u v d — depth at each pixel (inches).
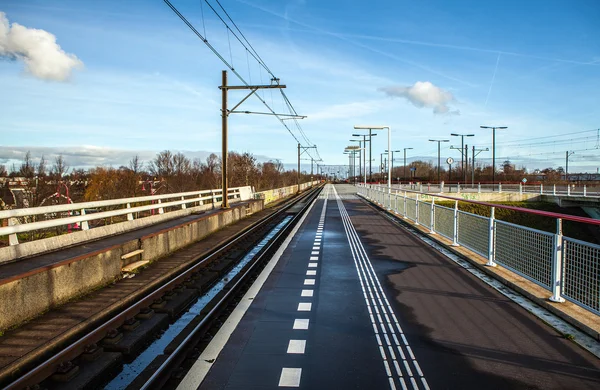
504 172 3120.1
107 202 445.1
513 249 311.6
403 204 815.1
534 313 236.8
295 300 278.8
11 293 231.3
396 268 369.7
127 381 191.9
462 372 170.1
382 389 157.9
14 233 307.0
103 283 326.0
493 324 223.0
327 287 310.8
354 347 198.1
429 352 189.9
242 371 175.5
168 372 182.1
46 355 201.0
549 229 1489.9
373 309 255.1
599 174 2689.5
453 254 428.5
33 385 167.6
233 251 520.4
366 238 563.8
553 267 242.7
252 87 767.7
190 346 210.8
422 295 281.4
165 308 284.8
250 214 1039.0
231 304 285.9
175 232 504.7
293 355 190.5
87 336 210.5
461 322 227.5
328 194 2159.2
